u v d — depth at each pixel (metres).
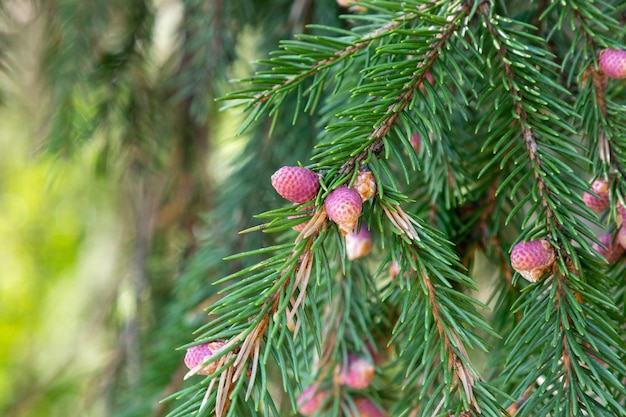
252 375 0.57
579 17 0.65
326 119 0.72
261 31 1.04
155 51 1.19
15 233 2.06
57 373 1.44
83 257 1.85
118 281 1.32
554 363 0.59
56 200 1.83
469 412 0.59
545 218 0.61
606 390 0.63
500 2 0.68
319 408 0.75
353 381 0.74
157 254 1.32
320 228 0.58
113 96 1.11
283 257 0.59
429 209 0.74
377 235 0.76
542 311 0.61
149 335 1.16
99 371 1.22
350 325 0.74
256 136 0.99
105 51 1.11
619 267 0.66
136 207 1.32
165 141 1.21
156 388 0.95
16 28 1.19
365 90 0.61
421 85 0.63
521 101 0.62
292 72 0.65
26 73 1.23
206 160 1.28
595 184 0.65
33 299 2.04
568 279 0.60
